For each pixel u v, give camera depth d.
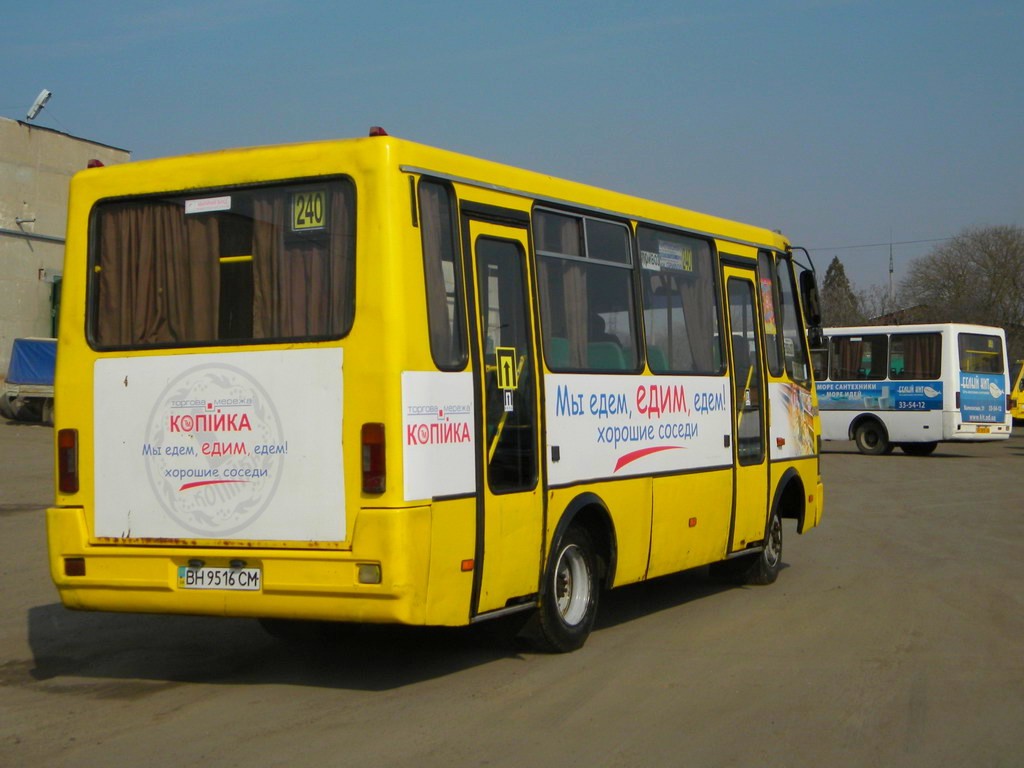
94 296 7.61
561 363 8.35
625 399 9.07
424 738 6.33
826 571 12.46
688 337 10.20
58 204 44.88
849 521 16.91
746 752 6.12
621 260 9.29
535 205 8.23
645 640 9.03
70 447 7.52
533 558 7.92
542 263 8.27
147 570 7.26
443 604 7.01
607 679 7.72
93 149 46.12
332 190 7.02
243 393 7.09
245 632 9.43
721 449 10.54
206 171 7.37
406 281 6.88
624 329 9.23
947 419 30.89
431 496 6.91
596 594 8.84
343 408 6.82
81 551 7.41
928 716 6.83
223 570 7.09
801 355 12.52
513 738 6.34
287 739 6.31
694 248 10.45
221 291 7.30
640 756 6.03
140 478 7.32
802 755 6.08
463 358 7.29
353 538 6.75
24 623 9.74
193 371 7.22
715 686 7.52
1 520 16.45
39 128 44.00
